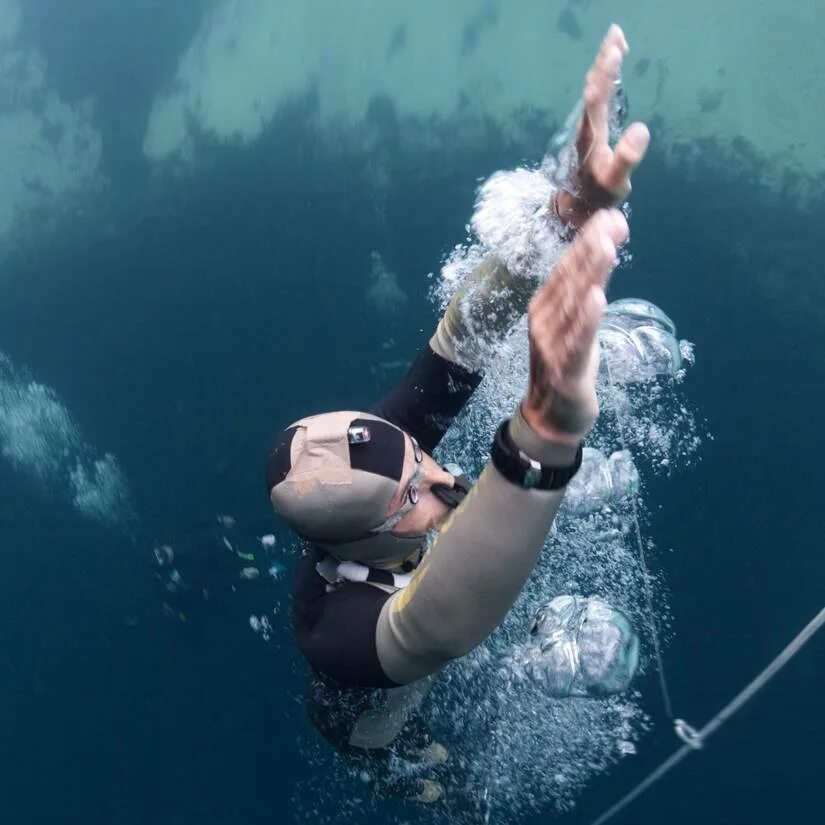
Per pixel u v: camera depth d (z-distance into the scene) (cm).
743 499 182
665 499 181
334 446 108
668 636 168
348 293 235
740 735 162
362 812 160
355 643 106
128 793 176
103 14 306
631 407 191
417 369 138
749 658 168
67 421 226
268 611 192
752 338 210
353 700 132
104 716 185
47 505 217
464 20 282
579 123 110
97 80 292
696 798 155
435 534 122
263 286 240
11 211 274
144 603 198
